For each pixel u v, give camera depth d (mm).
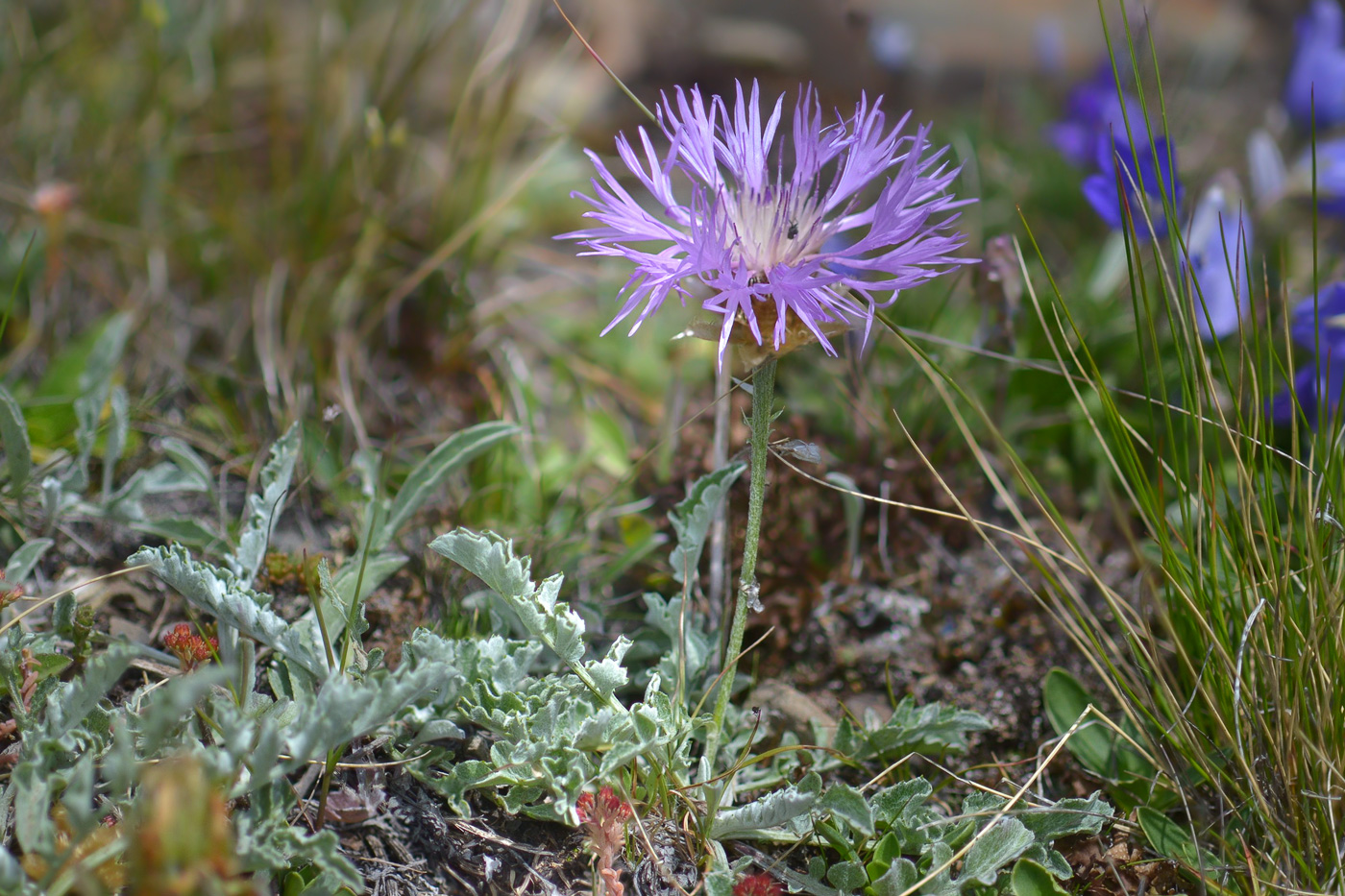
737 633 363
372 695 343
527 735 363
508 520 431
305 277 487
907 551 436
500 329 495
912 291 485
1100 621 418
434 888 357
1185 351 409
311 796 362
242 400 456
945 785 390
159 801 309
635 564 427
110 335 432
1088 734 393
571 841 366
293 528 423
